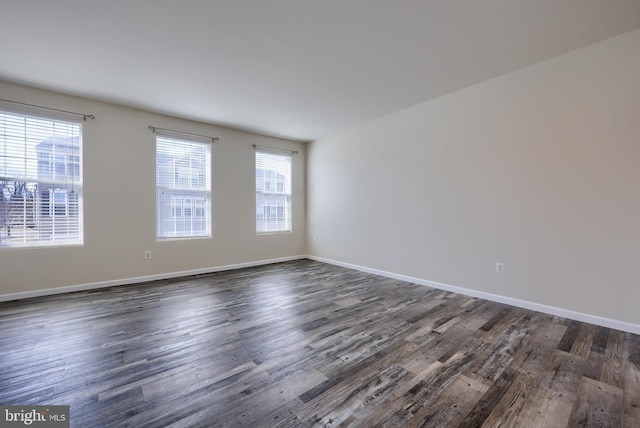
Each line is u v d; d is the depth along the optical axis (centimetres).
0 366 187
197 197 454
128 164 386
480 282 328
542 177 279
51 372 181
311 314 281
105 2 191
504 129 304
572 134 261
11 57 261
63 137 343
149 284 387
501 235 309
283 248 561
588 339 225
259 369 185
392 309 295
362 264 473
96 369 184
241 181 500
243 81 312
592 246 252
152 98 356
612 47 239
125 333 237
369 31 227
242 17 208
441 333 238
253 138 516
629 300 235
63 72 290
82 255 355
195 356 201
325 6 198
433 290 362
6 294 312
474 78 311
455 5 197
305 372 182
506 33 231
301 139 566
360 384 170
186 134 436
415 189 392
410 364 192
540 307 283
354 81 315
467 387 167
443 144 359
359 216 477
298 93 347
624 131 235
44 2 190
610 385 168
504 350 209
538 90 280
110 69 284
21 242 321
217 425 137
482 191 323
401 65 281
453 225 351
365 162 464
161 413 145
